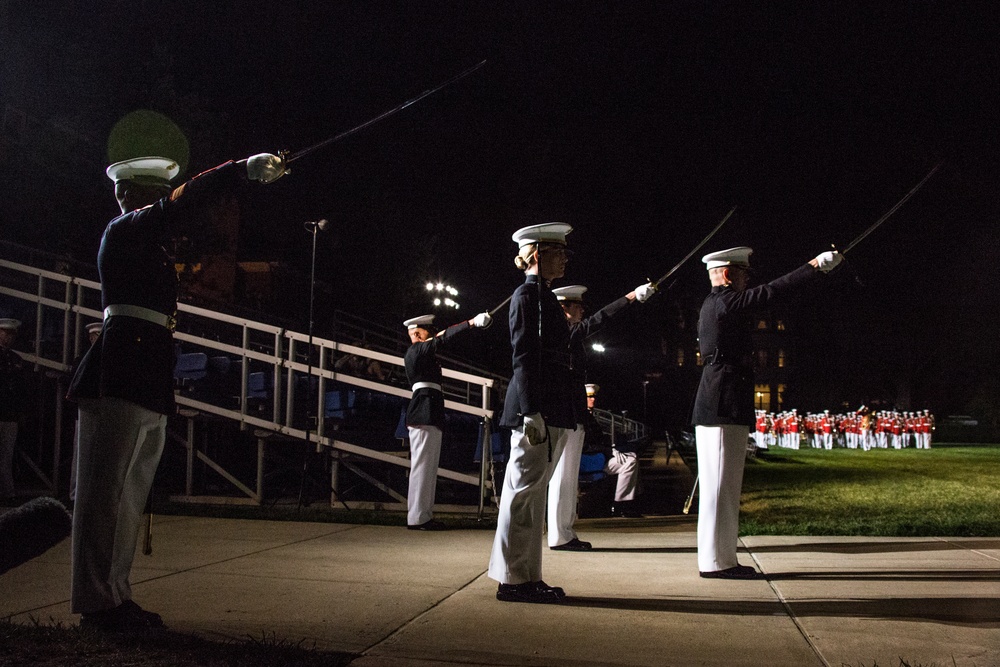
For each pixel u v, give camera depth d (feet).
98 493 12.11
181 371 34.32
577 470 21.94
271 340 59.00
